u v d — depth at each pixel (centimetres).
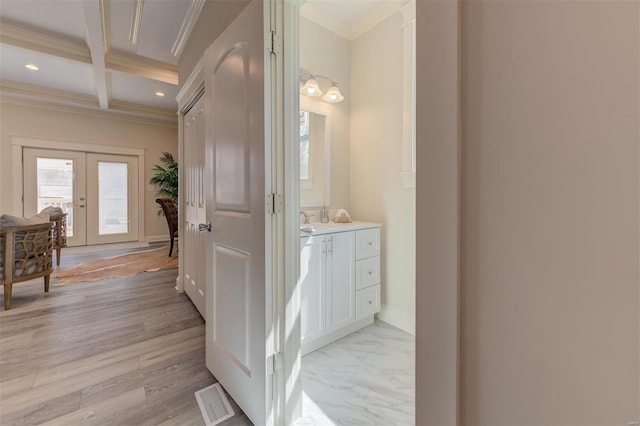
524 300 47
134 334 218
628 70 37
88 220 570
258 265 128
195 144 259
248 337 136
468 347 53
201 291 246
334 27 252
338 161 262
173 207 511
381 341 210
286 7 132
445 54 54
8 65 384
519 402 47
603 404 40
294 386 136
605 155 39
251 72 132
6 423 131
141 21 262
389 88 236
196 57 246
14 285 329
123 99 516
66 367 174
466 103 52
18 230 267
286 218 133
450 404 55
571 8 41
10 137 486
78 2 269
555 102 43
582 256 41
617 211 38
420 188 59
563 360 43
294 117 136
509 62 47
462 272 53
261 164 126
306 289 190
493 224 50
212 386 158
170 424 132
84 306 271
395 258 235
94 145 562
